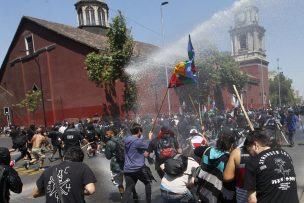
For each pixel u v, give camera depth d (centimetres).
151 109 2988
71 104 3384
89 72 2802
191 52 1009
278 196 346
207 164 475
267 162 355
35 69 3775
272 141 381
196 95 3522
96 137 1745
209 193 468
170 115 2842
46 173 434
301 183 830
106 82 2836
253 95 6003
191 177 511
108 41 2722
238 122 2116
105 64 2753
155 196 833
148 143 719
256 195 361
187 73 962
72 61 3362
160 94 3081
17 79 4025
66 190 418
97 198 859
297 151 1418
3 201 506
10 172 518
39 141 1424
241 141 552
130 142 706
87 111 3250
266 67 6688
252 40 5734
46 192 425
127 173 707
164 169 524
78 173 426
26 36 3875
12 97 4109
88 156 1708
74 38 3309
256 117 2458
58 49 3484
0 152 517
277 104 7600
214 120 2162
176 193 511
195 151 515
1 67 4228
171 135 701
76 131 1260
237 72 4097
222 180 461
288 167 356
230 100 4341
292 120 1589
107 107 3098
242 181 417
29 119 3834
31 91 3634
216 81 3719
